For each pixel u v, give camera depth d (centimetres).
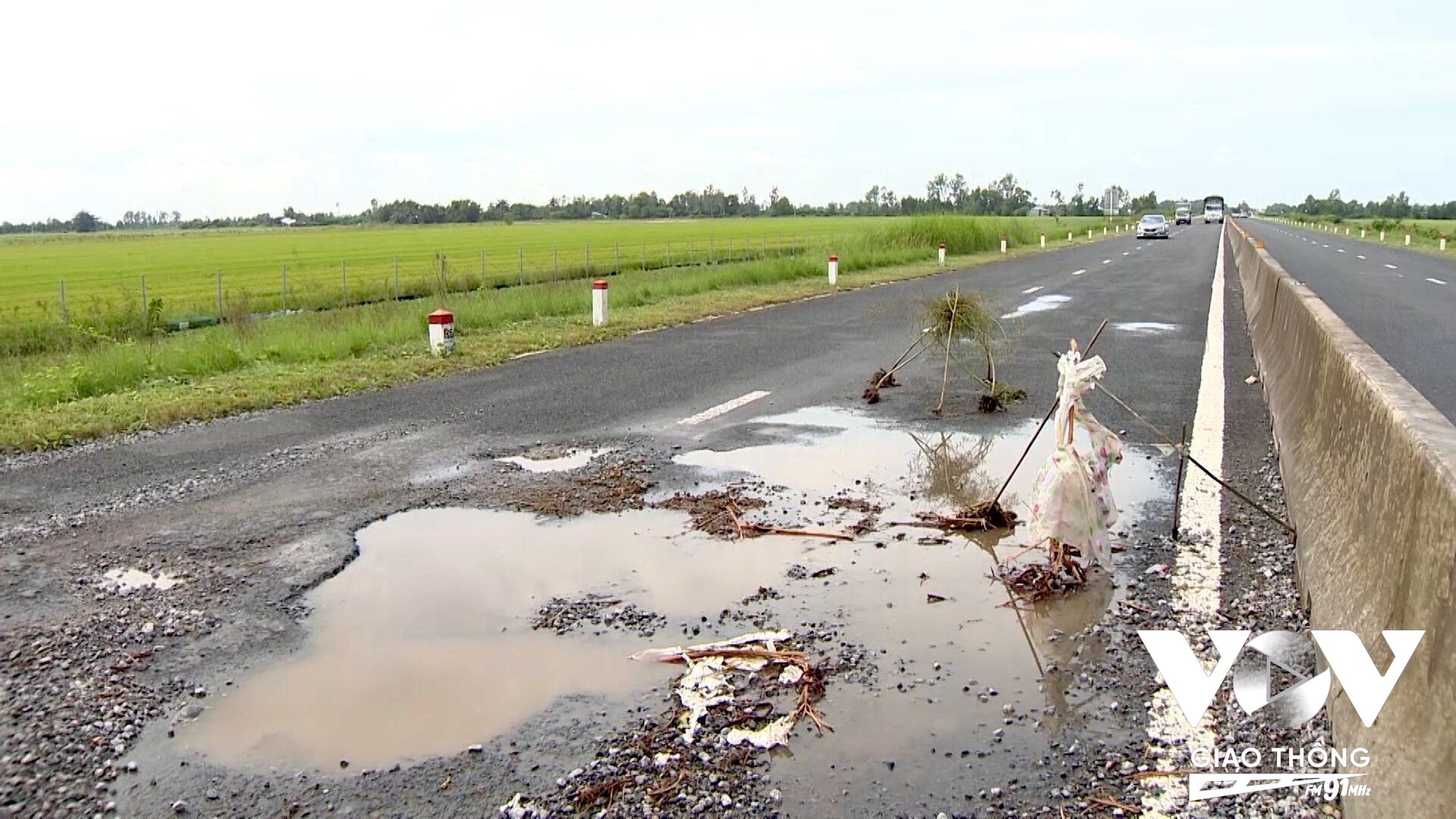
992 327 1080
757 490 722
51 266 4919
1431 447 349
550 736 394
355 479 760
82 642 479
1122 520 640
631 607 518
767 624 495
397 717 411
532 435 901
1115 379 1141
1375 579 380
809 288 2403
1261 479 727
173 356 1288
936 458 809
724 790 356
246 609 518
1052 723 398
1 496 721
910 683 432
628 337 1570
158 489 736
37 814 345
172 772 371
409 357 1347
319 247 6881
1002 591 534
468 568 573
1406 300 2056
